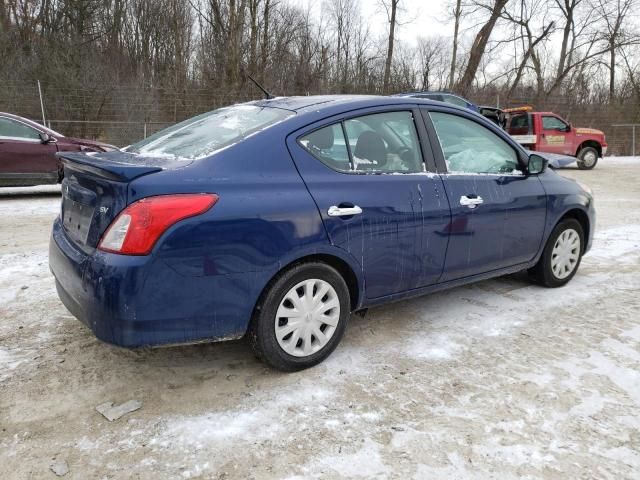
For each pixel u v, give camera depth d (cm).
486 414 258
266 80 2175
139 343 247
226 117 337
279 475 215
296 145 291
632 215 815
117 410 259
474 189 362
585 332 356
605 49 2502
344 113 314
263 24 2164
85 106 1783
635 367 306
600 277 482
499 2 2383
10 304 394
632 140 2348
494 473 217
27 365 302
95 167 253
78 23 2652
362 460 224
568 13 2538
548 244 433
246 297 267
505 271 405
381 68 2481
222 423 250
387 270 321
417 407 264
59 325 358
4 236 620
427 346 334
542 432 244
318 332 301
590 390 280
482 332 357
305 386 284
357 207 300
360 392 278
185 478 213
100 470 217
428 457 226
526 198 397
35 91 1733
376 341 341
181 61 2323
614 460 225
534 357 319
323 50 2436
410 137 344
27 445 232
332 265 306
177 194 248
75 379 289
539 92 2492
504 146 402
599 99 2480
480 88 2491
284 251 273
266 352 283
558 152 1627
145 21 2850
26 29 2473
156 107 1831
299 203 279
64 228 303
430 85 2498
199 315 257
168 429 245
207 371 300
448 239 347
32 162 875
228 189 261
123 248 240
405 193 324
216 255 254
